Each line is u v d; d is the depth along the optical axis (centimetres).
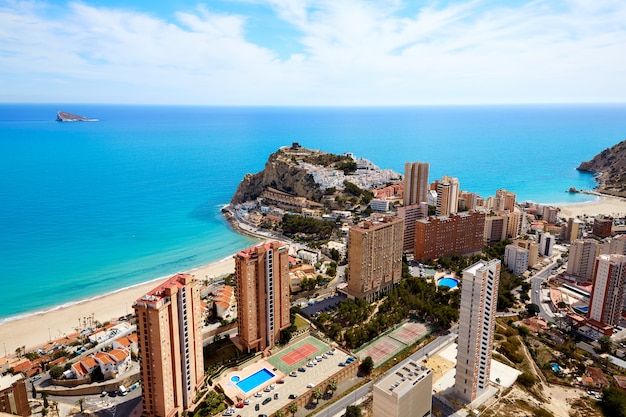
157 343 15512
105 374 19525
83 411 17738
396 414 14288
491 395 18188
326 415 17475
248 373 19550
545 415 16888
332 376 19312
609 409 17812
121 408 17988
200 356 18062
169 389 16288
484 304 17112
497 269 17138
